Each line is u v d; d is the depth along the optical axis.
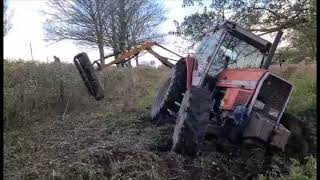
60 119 9.29
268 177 5.92
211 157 6.19
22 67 11.91
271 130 6.17
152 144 6.48
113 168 5.48
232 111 6.38
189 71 6.67
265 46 7.26
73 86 10.99
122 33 25.81
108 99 12.50
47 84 10.59
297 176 5.70
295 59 9.60
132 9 25.78
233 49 7.25
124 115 9.62
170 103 7.92
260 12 8.62
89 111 10.48
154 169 5.54
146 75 18.05
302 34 8.66
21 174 5.42
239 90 6.46
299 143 6.71
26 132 7.94
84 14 25.94
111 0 25.62
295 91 10.16
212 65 7.15
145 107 10.65
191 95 6.08
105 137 7.12
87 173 5.35
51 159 5.89
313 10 7.82
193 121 5.89
